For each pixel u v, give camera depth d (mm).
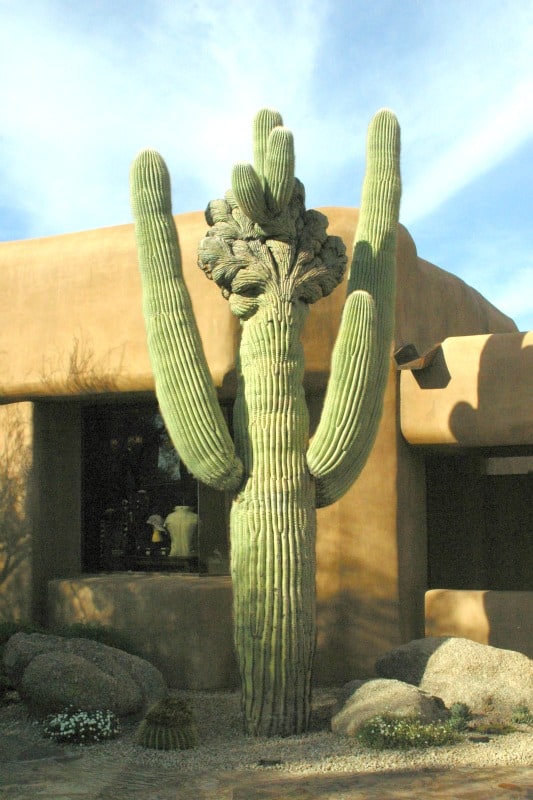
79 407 11734
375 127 8484
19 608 10758
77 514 11578
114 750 7242
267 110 8211
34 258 11023
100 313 10555
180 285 7660
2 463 11047
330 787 6129
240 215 7941
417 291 12328
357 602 10305
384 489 10461
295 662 7465
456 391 10234
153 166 7750
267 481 7547
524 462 17484
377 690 7766
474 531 13578
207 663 9984
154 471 11484
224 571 10938
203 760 6879
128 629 10352
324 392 10695
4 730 7965
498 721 7855
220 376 9898
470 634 10188
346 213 11078
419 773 6445
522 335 10078
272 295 7785
